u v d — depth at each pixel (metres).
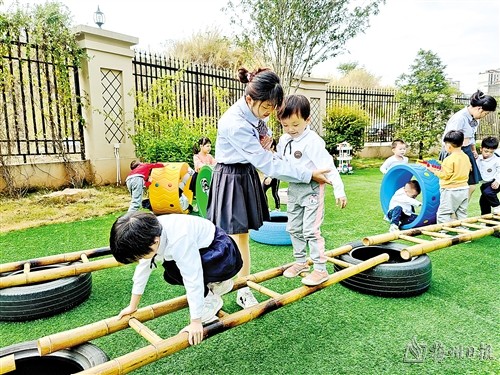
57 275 2.57
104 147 7.18
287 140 2.48
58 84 6.60
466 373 1.89
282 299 2.10
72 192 6.38
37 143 6.49
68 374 1.83
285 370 1.92
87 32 6.72
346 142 10.39
